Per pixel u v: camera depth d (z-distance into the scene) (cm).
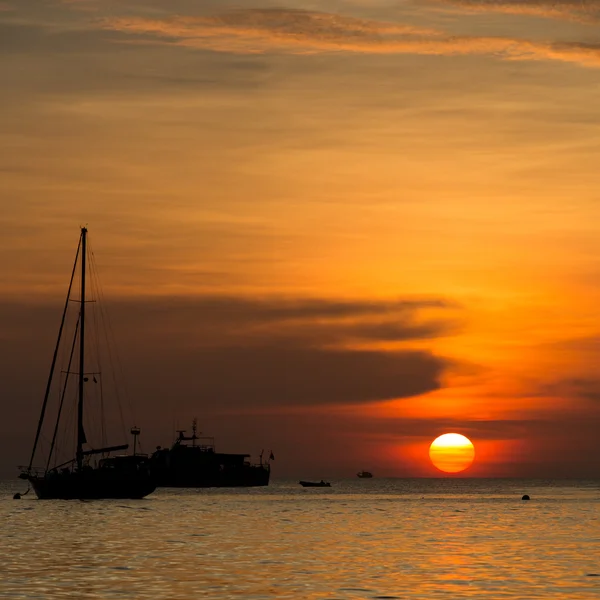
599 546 9481
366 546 9431
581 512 16962
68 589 6344
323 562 7912
